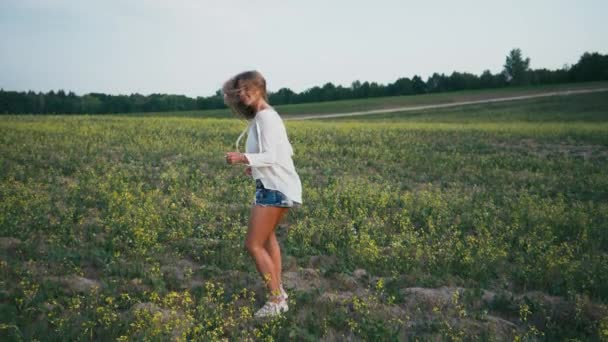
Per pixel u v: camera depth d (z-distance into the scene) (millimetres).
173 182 10992
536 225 7891
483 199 10336
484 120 48344
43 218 7156
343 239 7086
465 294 5188
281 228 7691
